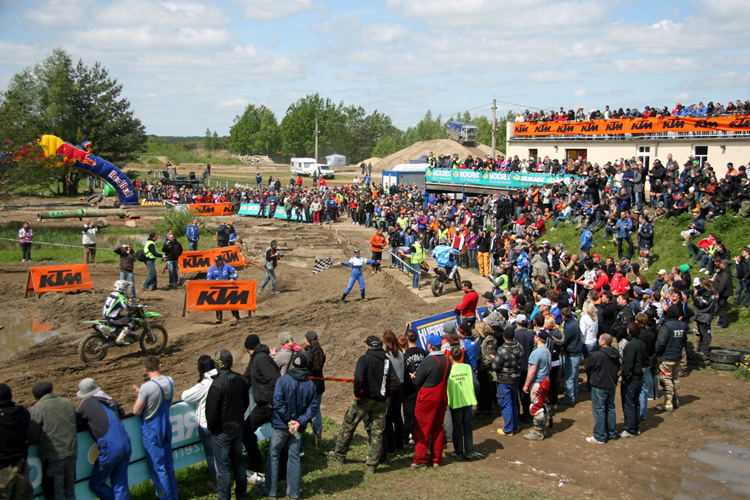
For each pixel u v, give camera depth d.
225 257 25.36
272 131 125.69
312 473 8.01
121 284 13.64
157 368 6.92
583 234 21.89
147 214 41.34
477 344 10.69
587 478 8.17
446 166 38.69
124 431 6.48
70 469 6.06
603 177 25.97
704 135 29.92
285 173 91.94
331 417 10.59
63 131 63.03
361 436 9.77
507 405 9.77
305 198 41.81
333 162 100.75
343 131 123.31
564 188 27.97
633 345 9.62
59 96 62.34
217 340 15.11
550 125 37.34
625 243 22.98
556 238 25.58
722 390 12.10
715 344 14.63
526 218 26.12
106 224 36.56
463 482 7.83
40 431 5.94
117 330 13.47
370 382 7.96
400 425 9.06
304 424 7.17
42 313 17.47
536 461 8.79
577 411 10.98
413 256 21.31
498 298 11.98
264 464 8.17
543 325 10.73
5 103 35.00
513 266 19.73
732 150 29.14
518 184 32.50
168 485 6.82
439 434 8.45
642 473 8.35
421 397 8.27
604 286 14.33
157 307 18.59
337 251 29.53
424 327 11.81
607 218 23.41
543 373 9.49
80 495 6.34
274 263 21.22
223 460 6.80
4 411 5.60
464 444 8.86
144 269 25.42
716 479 8.16
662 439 9.63
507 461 8.80
